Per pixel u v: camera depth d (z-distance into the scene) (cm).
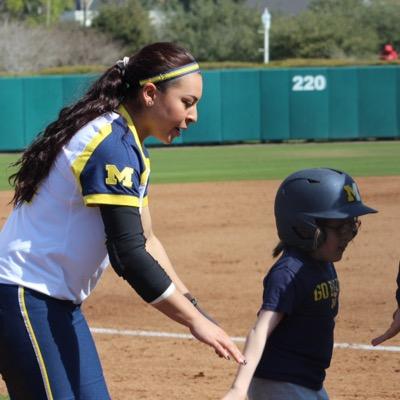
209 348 1942
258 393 1089
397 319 1241
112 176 971
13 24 13025
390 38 16900
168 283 983
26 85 6912
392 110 7338
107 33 14600
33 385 1014
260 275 2628
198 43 16250
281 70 7275
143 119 1029
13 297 1008
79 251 1013
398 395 1628
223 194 4231
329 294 1097
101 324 2145
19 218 1033
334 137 7362
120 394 1638
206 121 7281
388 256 2847
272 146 7131
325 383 1700
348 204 1089
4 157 6569
